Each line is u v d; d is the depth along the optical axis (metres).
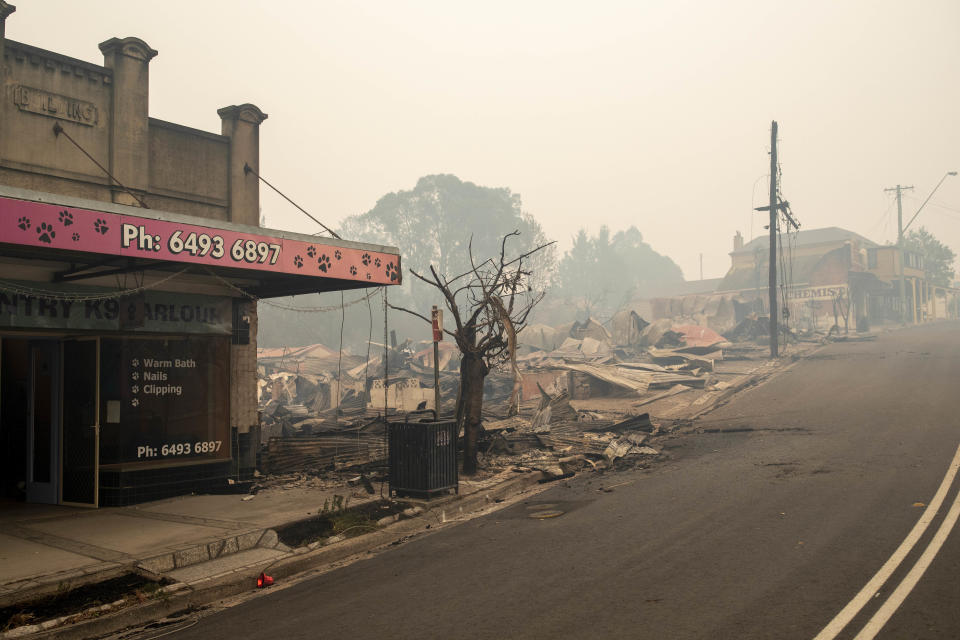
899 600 5.67
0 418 12.06
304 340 59.59
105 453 11.04
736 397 24.22
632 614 5.70
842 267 65.44
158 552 8.05
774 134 35.06
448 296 13.51
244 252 9.85
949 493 9.25
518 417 20.27
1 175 10.38
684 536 8.08
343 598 6.80
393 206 82.69
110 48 11.95
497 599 6.34
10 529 9.38
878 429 15.22
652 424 19.17
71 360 11.24
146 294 11.53
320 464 14.05
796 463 12.20
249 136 14.04
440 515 10.41
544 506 10.68
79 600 6.73
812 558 6.91
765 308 61.62
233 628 6.21
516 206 91.19
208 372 12.29
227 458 12.40
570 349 39.41
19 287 9.86
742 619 5.45
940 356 30.81
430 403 23.97
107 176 11.69
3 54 10.40
